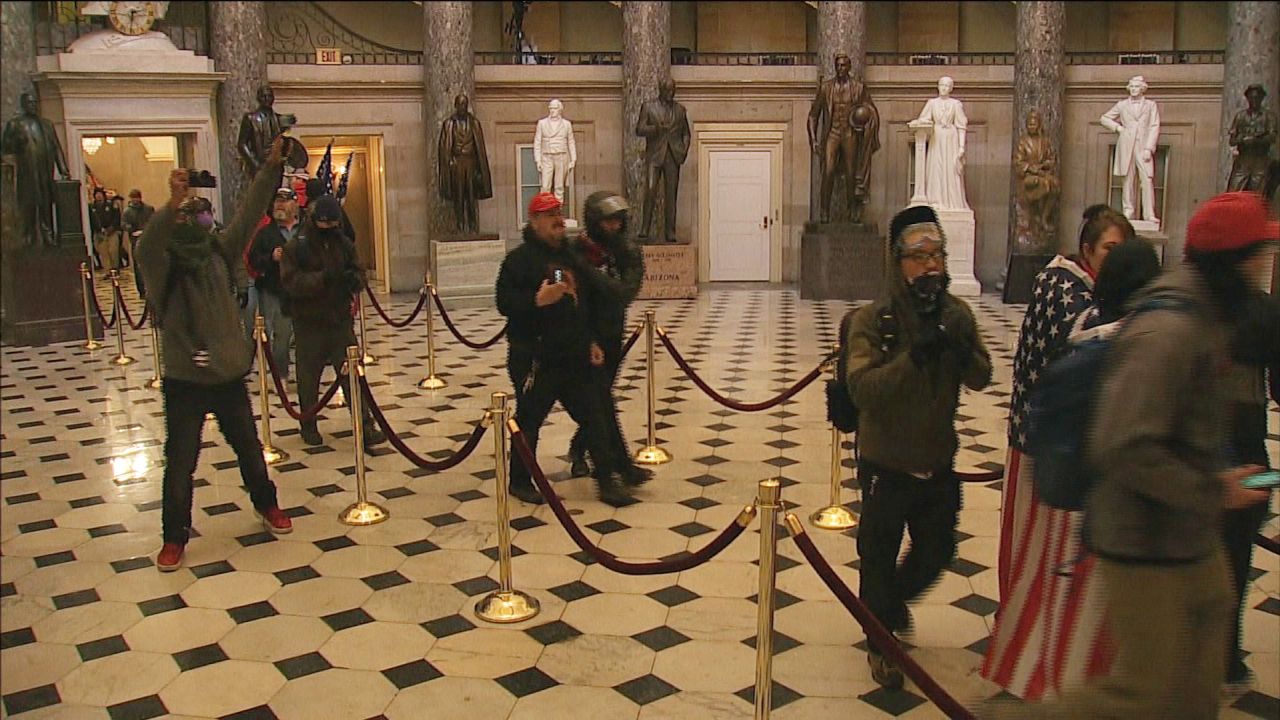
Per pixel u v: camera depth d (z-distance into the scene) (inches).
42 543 241.6
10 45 607.5
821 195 665.6
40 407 382.0
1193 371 106.0
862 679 171.8
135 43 642.2
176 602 207.3
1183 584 109.3
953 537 164.2
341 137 750.5
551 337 250.1
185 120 660.7
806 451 308.5
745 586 210.1
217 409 228.8
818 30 709.3
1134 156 632.4
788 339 511.8
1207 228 107.1
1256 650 179.0
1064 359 123.3
